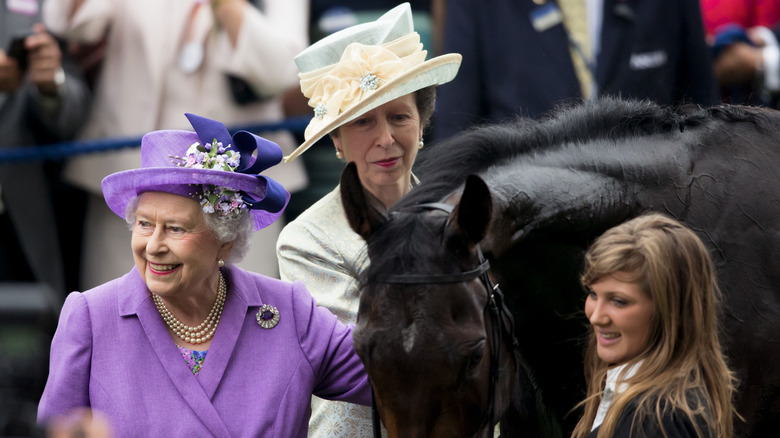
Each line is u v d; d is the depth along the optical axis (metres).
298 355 8.44
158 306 8.29
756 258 8.85
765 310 8.81
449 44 14.14
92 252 14.54
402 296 7.16
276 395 8.23
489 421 7.55
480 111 14.20
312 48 9.66
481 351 7.19
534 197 8.52
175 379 8.04
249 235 8.36
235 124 14.47
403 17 9.70
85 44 14.31
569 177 8.72
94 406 7.94
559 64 14.05
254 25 14.24
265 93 14.42
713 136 9.22
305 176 15.29
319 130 9.20
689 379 6.98
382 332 7.09
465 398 7.23
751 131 9.26
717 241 8.87
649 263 6.95
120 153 14.34
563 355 8.98
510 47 14.05
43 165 14.34
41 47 13.81
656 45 14.28
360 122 9.36
